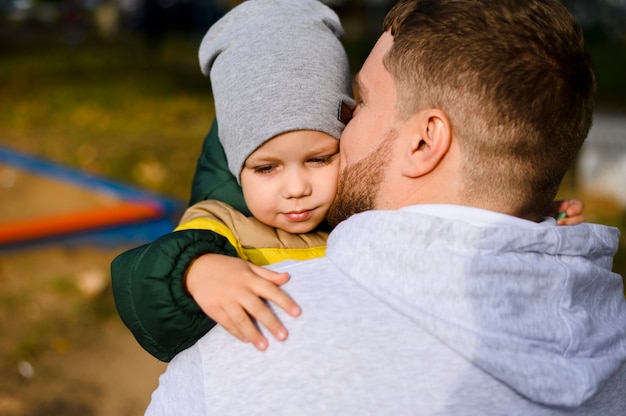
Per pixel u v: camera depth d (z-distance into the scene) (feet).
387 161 4.89
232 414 4.31
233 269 4.63
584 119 4.71
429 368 4.19
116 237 16.65
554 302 4.43
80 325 13.62
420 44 4.67
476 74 4.47
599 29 61.31
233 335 4.52
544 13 4.59
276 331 4.37
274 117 5.74
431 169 4.69
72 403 11.59
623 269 16.34
